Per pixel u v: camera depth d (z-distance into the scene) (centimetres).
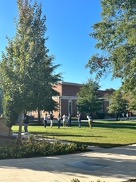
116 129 3488
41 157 1479
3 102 2212
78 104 5681
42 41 1906
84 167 1268
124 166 1296
